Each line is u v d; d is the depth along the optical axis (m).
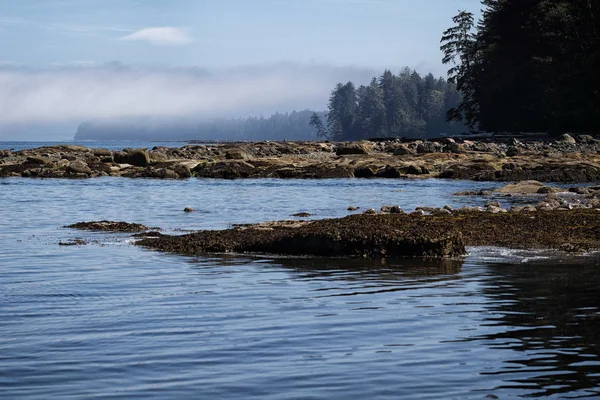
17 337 9.16
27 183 47.31
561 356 8.15
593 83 86.56
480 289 12.22
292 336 9.12
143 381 7.45
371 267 14.75
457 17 129.38
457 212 23.50
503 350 8.40
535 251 16.80
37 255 16.70
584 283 12.66
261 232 18.53
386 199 34.09
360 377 7.48
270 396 6.98
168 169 53.72
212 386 7.27
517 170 48.28
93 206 31.55
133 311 10.62
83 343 8.85
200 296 11.76
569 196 31.81
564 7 87.31
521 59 99.69
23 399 6.99
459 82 117.25
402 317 10.12
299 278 13.47
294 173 52.78
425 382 7.31
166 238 18.86
